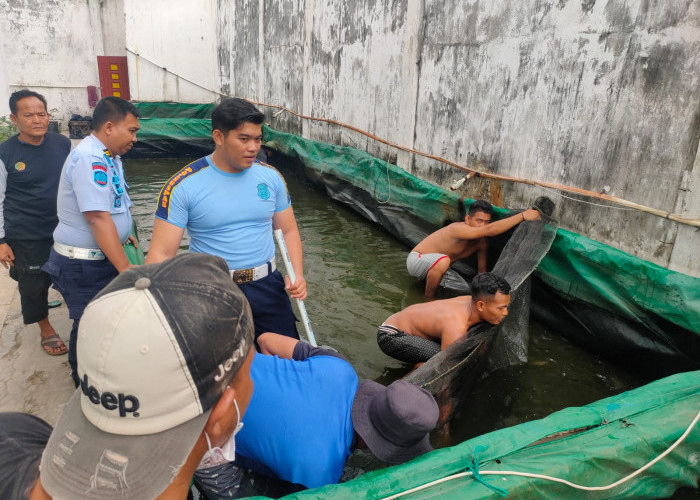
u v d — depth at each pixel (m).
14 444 0.93
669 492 2.27
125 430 0.74
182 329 0.72
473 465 1.78
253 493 1.91
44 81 13.29
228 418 0.84
